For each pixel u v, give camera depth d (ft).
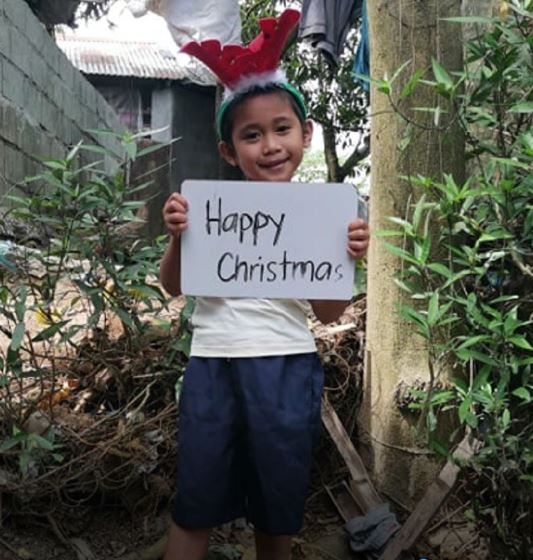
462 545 6.97
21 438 6.24
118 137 6.87
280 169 5.61
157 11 16.16
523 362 5.27
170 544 5.59
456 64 7.22
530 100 5.80
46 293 6.98
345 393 8.20
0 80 18.61
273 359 5.43
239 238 5.51
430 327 5.51
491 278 6.16
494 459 5.73
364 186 18.81
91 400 7.93
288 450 5.39
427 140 7.09
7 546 6.72
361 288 8.69
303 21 15.90
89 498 7.08
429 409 5.80
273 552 5.81
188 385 5.58
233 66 5.55
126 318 6.83
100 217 7.04
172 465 7.39
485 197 6.35
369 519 7.04
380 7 7.33
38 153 21.42
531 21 5.80
